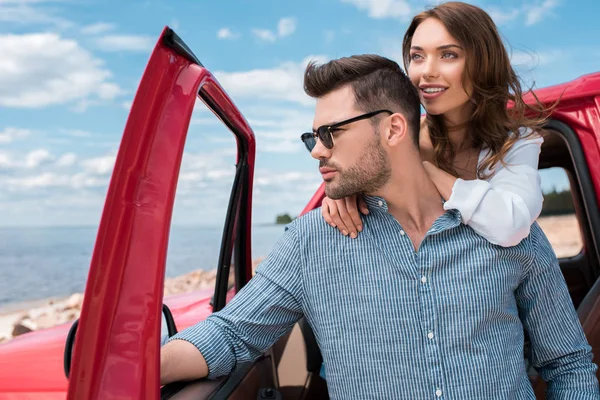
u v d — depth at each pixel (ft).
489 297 4.57
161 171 3.50
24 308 50.70
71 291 75.56
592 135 7.64
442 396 4.44
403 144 4.71
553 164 10.69
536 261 4.88
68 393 3.30
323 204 4.81
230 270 6.53
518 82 5.79
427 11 5.57
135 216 3.45
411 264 4.55
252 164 6.41
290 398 7.14
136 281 3.43
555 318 5.02
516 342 4.76
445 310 4.50
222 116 5.32
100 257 3.33
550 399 5.25
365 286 4.60
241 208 6.59
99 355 3.36
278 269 4.90
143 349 3.42
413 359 4.49
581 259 10.75
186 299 7.58
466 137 5.88
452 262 4.58
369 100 4.58
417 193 4.76
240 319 4.86
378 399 4.58
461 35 5.34
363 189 4.63
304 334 7.32
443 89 5.46
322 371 6.86
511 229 4.54
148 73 3.46
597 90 7.55
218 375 4.87
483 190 4.66
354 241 4.67
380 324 4.55
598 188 7.59
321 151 4.58
